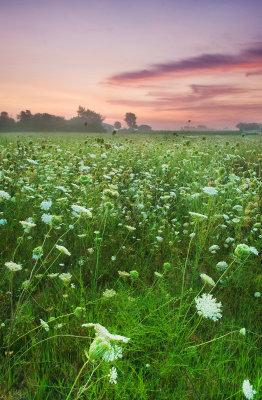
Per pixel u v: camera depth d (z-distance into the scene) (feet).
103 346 4.29
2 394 6.77
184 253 14.69
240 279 12.55
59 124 385.09
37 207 17.08
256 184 24.94
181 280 12.32
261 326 10.18
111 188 19.22
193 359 8.42
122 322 8.86
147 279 12.51
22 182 19.25
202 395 7.22
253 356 8.77
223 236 16.52
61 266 12.83
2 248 13.33
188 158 33.24
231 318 10.41
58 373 7.75
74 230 15.39
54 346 8.12
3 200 15.79
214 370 7.77
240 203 21.20
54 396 7.19
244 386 5.82
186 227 17.20
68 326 8.79
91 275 12.07
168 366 7.55
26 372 7.56
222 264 11.68
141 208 18.17
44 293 10.43
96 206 18.53
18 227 14.96
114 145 39.99
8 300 10.00
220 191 21.21
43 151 32.48
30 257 12.82
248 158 40.96
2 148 35.01
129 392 7.12
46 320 9.31
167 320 9.10
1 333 8.53
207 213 16.62
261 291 12.16
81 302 9.60
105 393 6.88
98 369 7.30
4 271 11.30
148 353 8.18
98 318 9.13
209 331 9.66
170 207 20.75
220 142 62.34
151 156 37.27
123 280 12.11
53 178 20.95
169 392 7.35
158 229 16.34
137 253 14.25
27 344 8.18
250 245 15.42
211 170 28.32
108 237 15.34
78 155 33.32
